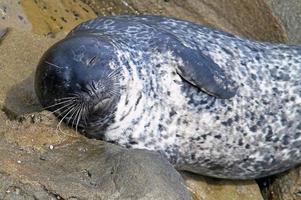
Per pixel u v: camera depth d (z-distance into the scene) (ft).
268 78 74.33
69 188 60.18
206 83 70.28
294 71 75.36
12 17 86.22
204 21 92.22
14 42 81.71
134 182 61.16
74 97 66.18
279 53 76.74
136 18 77.51
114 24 74.79
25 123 67.00
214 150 71.97
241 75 73.56
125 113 68.59
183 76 70.44
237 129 71.97
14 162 61.52
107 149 65.16
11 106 74.02
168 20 77.87
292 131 73.51
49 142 65.57
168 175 63.31
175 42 71.92
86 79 66.03
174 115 70.33
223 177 75.20
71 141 66.23
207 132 71.26
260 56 75.77
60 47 67.56
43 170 61.67
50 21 88.43
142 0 93.86
